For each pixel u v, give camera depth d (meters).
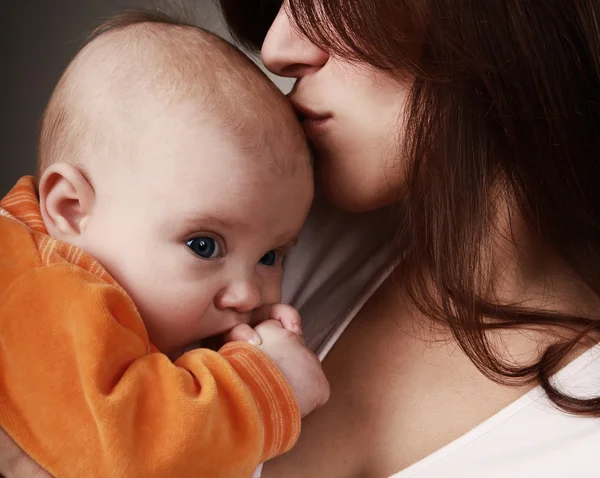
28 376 0.76
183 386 0.77
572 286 0.91
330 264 1.08
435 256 0.88
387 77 0.85
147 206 0.83
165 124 0.84
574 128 0.85
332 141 0.90
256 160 0.85
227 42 0.94
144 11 1.08
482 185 0.86
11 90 2.22
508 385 0.84
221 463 0.76
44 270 0.79
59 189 0.86
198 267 0.84
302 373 0.86
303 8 0.84
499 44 0.81
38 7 2.19
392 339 0.96
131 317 0.80
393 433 0.89
